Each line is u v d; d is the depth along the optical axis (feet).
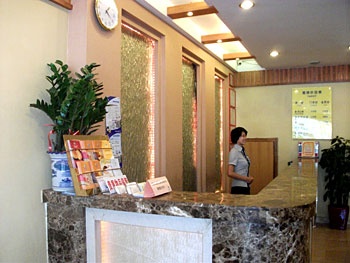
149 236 5.97
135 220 6.04
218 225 5.30
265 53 15.48
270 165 18.95
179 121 12.59
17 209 6.61
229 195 6.19
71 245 6.55
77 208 6.46
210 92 15.92
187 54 13.99
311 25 11.67
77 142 6.46
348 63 17.47
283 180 9.00
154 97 11.37
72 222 6.52
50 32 7.45
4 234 6.35
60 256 6.67
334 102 18.40
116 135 8.68
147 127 11.03
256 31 12.35
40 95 7.17
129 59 10.12
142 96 10.78
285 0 9.62
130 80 10.15
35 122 7.04
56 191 6.64
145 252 6.01
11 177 6.49
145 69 10.99
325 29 12.08
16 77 6.62
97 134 8.03
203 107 15.33
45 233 7.20
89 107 6.82
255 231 5.10
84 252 6.46
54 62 7.53
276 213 4.92
